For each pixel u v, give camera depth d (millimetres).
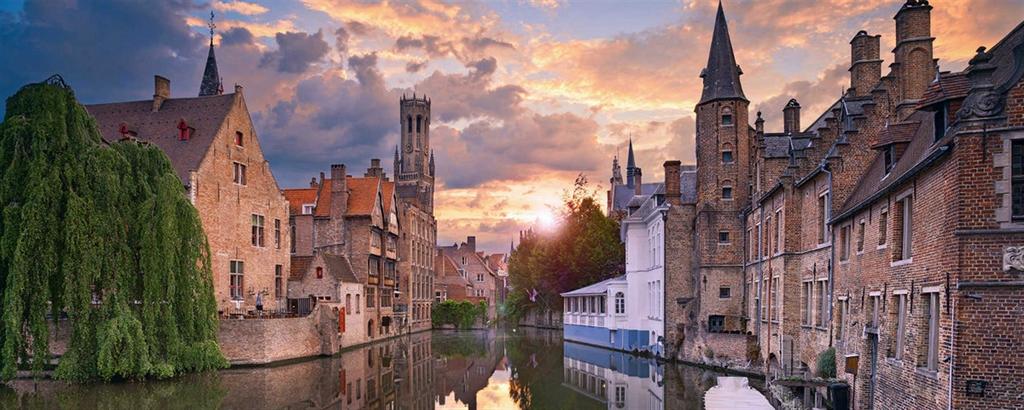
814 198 25203
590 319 51938
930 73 23750
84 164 27141
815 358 24594
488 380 32438
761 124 40469
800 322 26688
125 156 29156
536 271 71625
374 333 54406
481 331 75625
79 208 26375
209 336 30797
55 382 28219
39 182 25938
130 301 28172
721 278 35750
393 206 59625
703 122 36969
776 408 22016
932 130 16562
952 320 13328
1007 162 12992
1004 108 13031
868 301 19203
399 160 148375
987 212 13070
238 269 40906
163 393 25969
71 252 26125
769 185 31000
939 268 14109
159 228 28750
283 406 23969
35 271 25672
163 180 29391
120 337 26906
